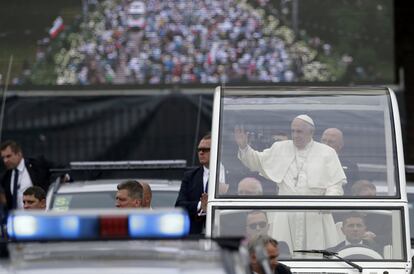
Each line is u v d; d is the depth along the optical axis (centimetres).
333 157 2984
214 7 5269
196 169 3403
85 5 5262
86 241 1540
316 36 5275
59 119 5134
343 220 2934
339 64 5275
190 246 1583
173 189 3772
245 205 2927
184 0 5266
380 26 5272
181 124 5097
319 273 2892
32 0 5244
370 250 2914
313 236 2930
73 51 5247
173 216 1520
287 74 5269
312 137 3000
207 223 2930
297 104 3038
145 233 1519
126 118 5119
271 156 2977
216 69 5259
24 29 5241
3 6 5241
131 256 1502
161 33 5269
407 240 2914
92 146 5112
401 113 5284
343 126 3011
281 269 2625
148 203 3200
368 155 2981
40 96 5153
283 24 5269
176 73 5256
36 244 1598
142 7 5269
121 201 3069
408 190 3662
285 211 2934
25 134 5116
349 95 3042
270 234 2923
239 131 2997
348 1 5275
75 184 3888
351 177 2969
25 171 4228
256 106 3022
